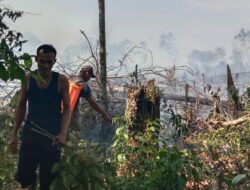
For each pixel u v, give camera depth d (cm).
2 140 585
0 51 366
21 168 475
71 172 449
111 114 920
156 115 684
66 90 472
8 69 368
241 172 601
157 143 624
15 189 539
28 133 471
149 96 677
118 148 593
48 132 468
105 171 475
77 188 448
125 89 969
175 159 499
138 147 599
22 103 476
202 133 815
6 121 645
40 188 478
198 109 979
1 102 855
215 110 935
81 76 635
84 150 473
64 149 462
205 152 676
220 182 559
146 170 536
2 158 572
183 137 736
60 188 454
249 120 787
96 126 846
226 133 780
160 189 491
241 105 937
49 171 468
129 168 575
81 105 862
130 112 667
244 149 703
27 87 468
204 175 579
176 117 746
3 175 544
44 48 456
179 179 486
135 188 497
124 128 650
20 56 373
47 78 467
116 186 485
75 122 621
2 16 373
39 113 470
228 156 673
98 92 944
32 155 471
